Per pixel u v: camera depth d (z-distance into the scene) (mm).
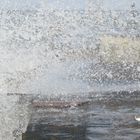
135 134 8594
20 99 11727
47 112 10273
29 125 9344
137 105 11008
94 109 10594
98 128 9000
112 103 11320
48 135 8703
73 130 8914
